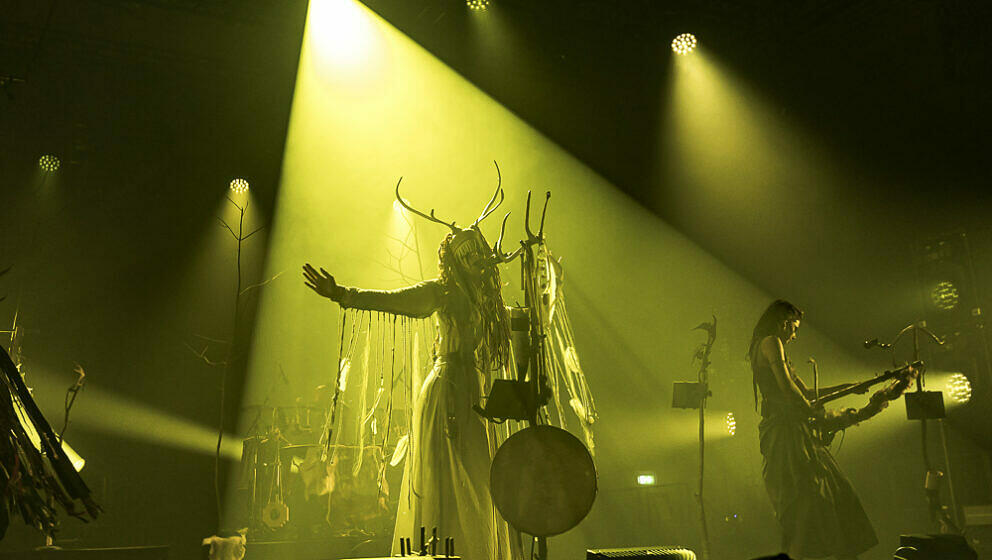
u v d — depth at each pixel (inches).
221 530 270.7
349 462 279.4
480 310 210.5
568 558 342.6
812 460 197.0
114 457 477.7
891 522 335.9
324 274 197.9
